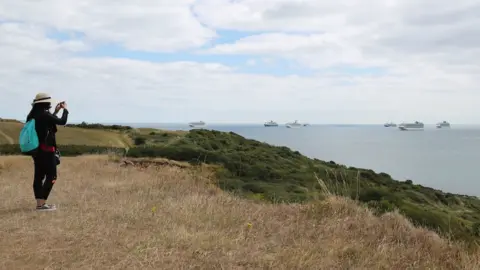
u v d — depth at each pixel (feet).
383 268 17.37
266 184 49.19
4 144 58.54
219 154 60.85
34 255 16.65
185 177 39.91
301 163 72.84
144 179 37.22
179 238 18.99
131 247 17.80
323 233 21.68
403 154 268.41
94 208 24.63
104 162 48.78
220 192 34.71
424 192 66.85
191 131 84.07
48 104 23.27
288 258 17.43
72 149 58.29
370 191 36.58
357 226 22.85
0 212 23.34
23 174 39.93
